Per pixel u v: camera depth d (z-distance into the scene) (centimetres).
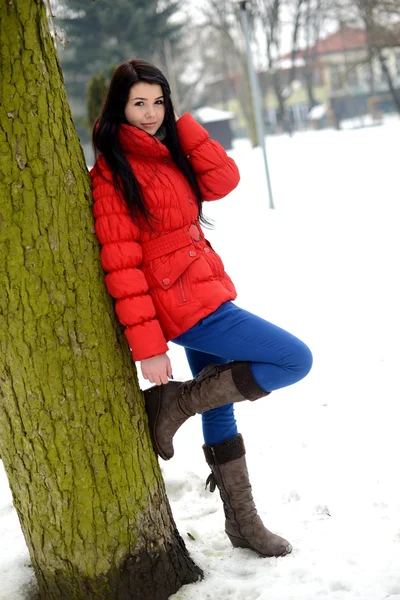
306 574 252
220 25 4303
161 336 232
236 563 269
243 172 1931
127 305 230
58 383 225
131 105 243
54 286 222
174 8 4275
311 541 276
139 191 233
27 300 220
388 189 1220
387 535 271
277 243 891
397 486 307
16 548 284
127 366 242
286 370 238
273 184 1554
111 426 235
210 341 242
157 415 251
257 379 240
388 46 2931
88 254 229
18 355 223
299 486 320
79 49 4066
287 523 291
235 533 273
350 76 6366
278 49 4503
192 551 274
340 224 961
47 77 216
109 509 237
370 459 335
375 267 692
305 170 1745
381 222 925
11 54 208
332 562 257
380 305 569
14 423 229
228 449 269
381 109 6366
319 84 7381
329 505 300
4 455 237
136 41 4144
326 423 381
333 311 575
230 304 245
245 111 4778
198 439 383
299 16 4453
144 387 474
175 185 244
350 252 775
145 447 247
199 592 251
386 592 235
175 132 256
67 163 223
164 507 255
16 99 210
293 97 7538
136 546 243
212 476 275
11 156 212
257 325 238
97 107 1069
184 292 239
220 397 244
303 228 974
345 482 317
